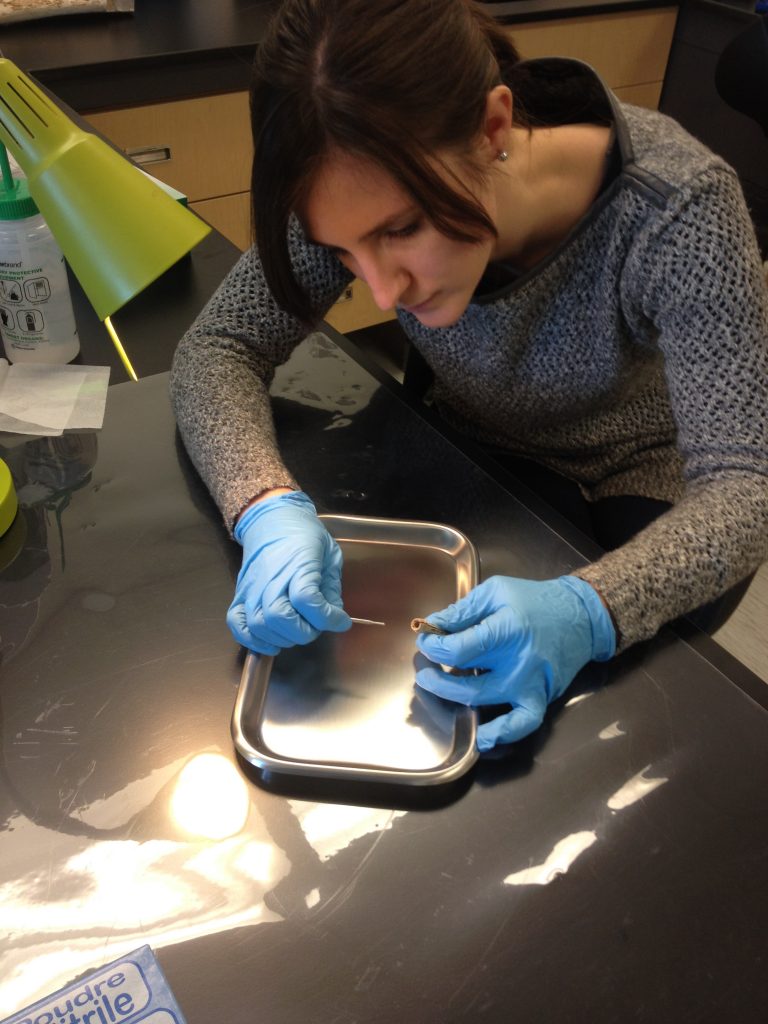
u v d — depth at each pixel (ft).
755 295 2.63
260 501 2.59
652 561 2.38
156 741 2.02
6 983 1.62
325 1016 1.57
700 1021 1.57
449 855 1.81
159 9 7.06
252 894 1.74
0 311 3.16
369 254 2.27
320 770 1.93
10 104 1.88
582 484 3.84
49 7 6.46
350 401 3.14
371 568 2.52
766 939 1.68
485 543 2.58
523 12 7.41
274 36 2.06
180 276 3.92
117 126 6.27
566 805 1.90
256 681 2.16
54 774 1.94
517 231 2.85
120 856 1.80
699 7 8.05
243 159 6.97
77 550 2.52
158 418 3.05
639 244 2.70
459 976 1.62
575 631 2.19
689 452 2.79
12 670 2.16
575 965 1.64
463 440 2.97
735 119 8.17
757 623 5.63
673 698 2.14
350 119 1.96
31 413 3.01
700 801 1.91
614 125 2.79
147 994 1.60
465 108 2.11
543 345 3.14
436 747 2.04
